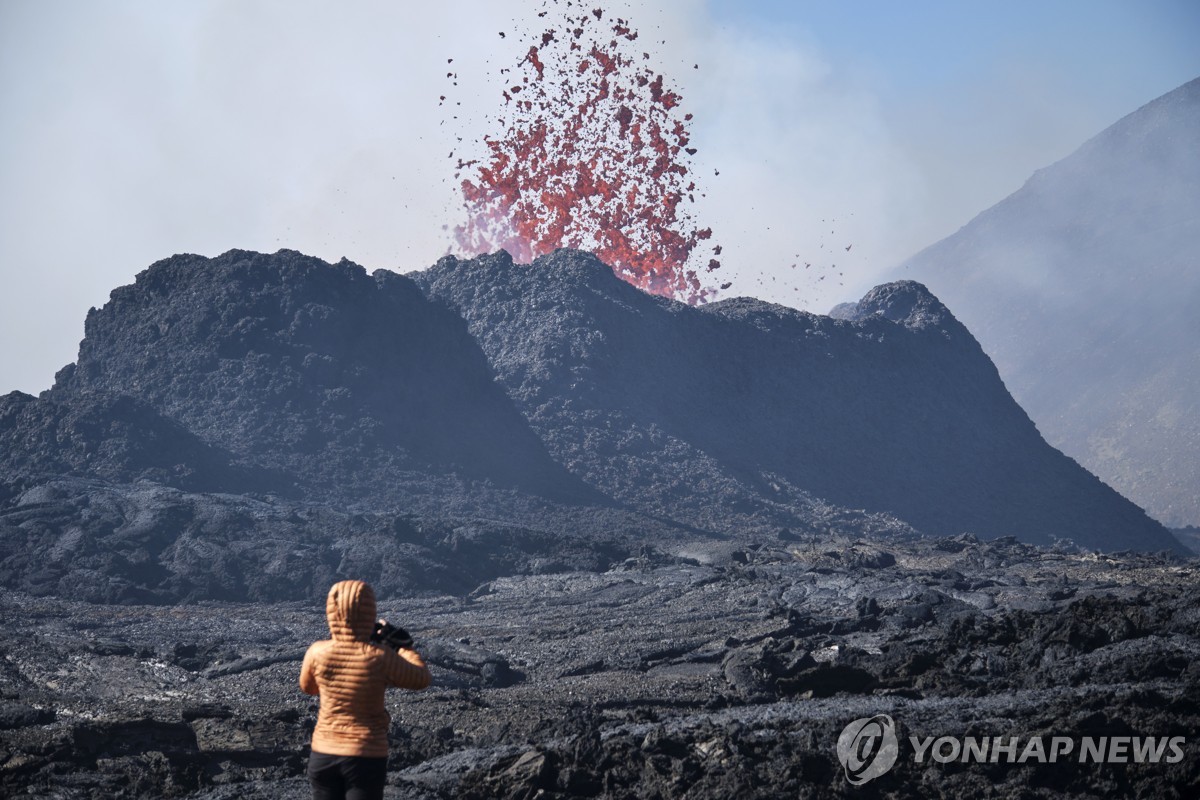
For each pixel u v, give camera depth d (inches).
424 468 3267.7
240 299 3523.6
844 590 1983.3
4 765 855.1
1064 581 2053.4
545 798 681.6
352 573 2311.8
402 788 701.3
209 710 962.1
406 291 3759.8
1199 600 1125.1
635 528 3184.1
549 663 1551.4
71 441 2861.7
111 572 2196.1
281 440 3196.4
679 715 892.0
